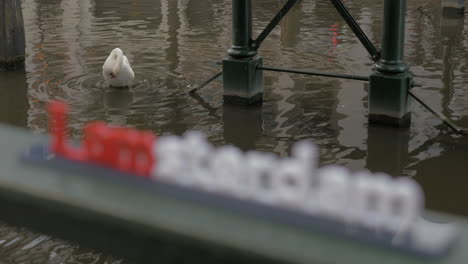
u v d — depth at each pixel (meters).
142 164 2.51
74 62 11.38
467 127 7.97
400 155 7.05
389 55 7.90
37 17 15.83
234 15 8.88
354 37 13.55
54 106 2.81
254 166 2.39
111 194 2.33
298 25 14.84
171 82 10.07
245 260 2.01
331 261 1.94
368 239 2.04
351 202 2.21
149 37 13.60
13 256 4.95
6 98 9.17
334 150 7.20
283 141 7.51
